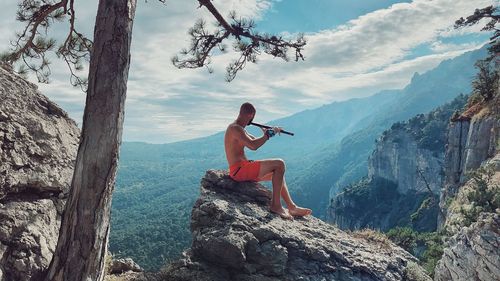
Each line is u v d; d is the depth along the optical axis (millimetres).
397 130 162375
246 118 6723
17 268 3434
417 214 114812
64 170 4621
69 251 3273
